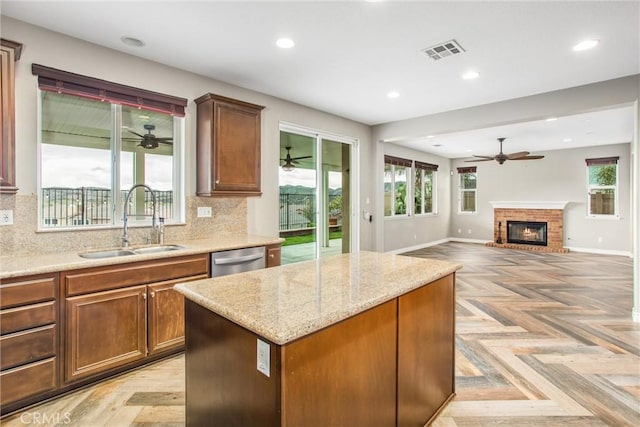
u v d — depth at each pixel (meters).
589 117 5.13
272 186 4.27
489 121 4.53
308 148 4.86
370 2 2.26
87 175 2.84
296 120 4.57
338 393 1.29
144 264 2.46
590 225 7.95
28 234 2.48
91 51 2.79
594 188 7.93
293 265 2.17
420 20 2.48
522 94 4.13
